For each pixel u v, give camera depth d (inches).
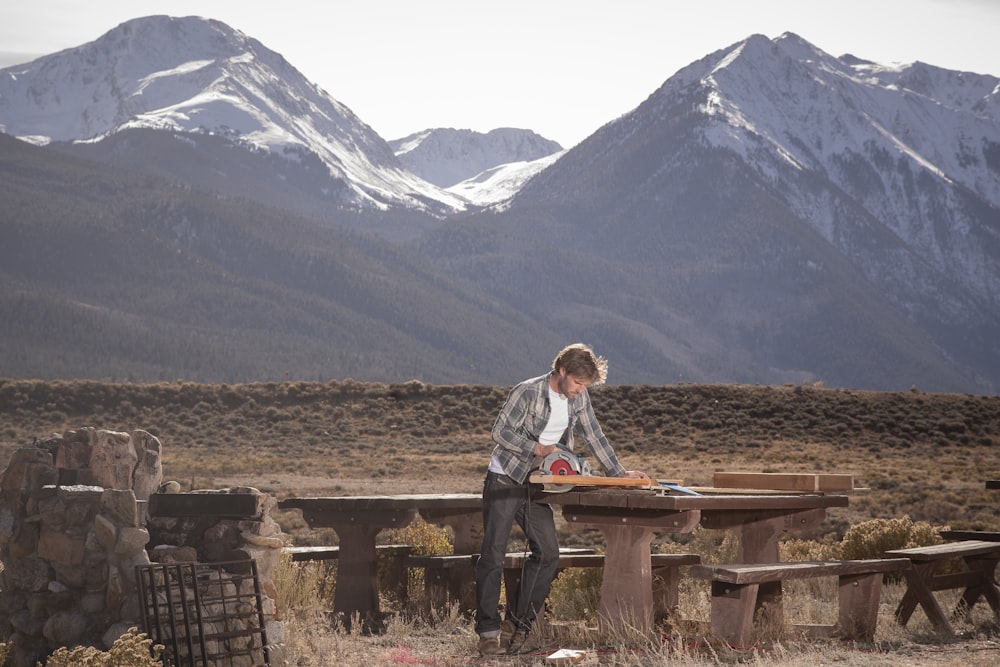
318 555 526.9
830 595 599.2
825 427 3946.9
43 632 334.6
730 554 725.9
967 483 2524.6
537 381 368.5
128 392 4709.6
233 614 350.6
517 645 375.9
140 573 322.3
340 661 373.4
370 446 4037.9
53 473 349.7
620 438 3895.2
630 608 369.1
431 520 509.4
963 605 504.4
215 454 3860.7
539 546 375.9
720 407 4143.7
